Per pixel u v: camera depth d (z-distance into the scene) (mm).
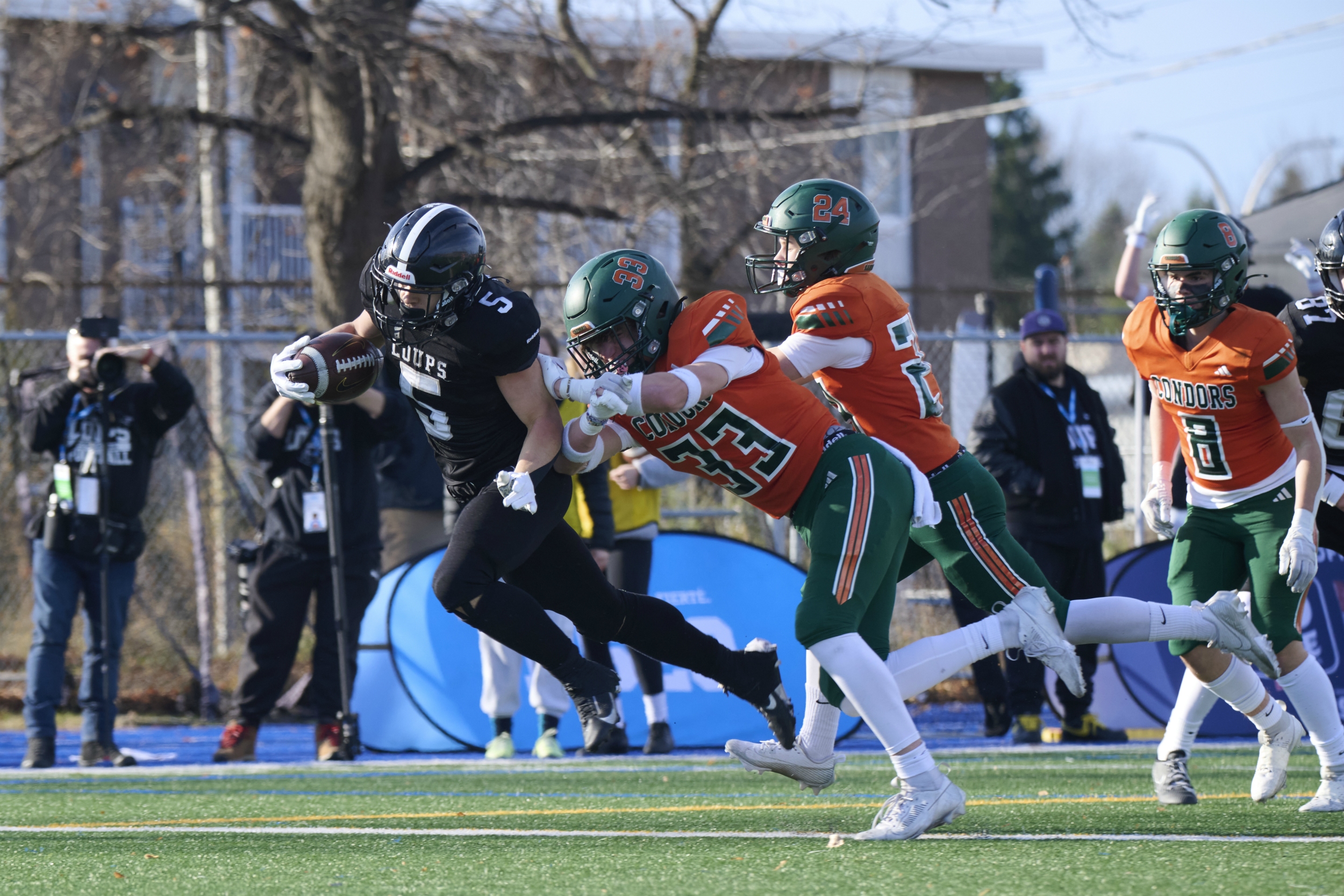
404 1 40188
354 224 37969
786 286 14344
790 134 52375
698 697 25312
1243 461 14641
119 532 22109
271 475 22484
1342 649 24547
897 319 13945
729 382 12422
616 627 13977
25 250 49500
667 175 45594
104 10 42781
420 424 28609
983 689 25516
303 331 30125
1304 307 15672
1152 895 9688
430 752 24875
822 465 12719
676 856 11797
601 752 23734
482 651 23641
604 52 49906
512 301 12773
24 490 32219
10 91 49031
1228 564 15016
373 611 25812
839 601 12312
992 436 23844
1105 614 13641
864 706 12469
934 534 14227
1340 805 14195
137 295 51531
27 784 19516
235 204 56125
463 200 42781
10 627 33219
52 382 26500
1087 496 23688
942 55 69125
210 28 40094
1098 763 20641
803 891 10031
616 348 12672
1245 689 14602
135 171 49688
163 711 30734
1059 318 23797
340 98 37500
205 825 14820
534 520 13039
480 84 44062
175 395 22047
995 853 11617
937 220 71688
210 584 33125
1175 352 14625
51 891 10648
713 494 34906
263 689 22641
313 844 13062
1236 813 14266
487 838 13250
